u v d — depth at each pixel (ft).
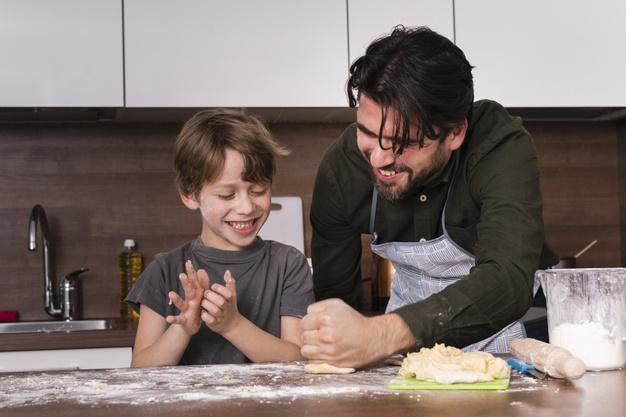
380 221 5.21
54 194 8.91
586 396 3.14
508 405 3.00
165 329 5.02
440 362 3.49
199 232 9.11
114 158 8.99
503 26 8.54
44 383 3.66
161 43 8.04
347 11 8.30
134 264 8.77
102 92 7.96
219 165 4.80
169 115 8.57
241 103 8.16
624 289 3.78
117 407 3.12
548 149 9.82
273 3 8.19
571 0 8.63
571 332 3.76
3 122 8.80
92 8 7.94
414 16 8.39
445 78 3.86
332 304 3.83
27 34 7.86
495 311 3.84
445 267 5.17
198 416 2.93
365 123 3.94
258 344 4.56
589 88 8.67
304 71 8.23
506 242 4.06
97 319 8.75
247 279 5.11
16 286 8.83
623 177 9.78
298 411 2.98
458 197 4.78
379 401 3.12
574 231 9.84
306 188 9.28
